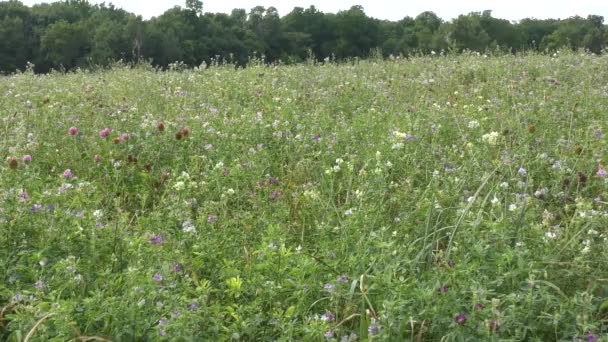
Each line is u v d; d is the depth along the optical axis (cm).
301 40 6000
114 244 378
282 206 456
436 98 832
